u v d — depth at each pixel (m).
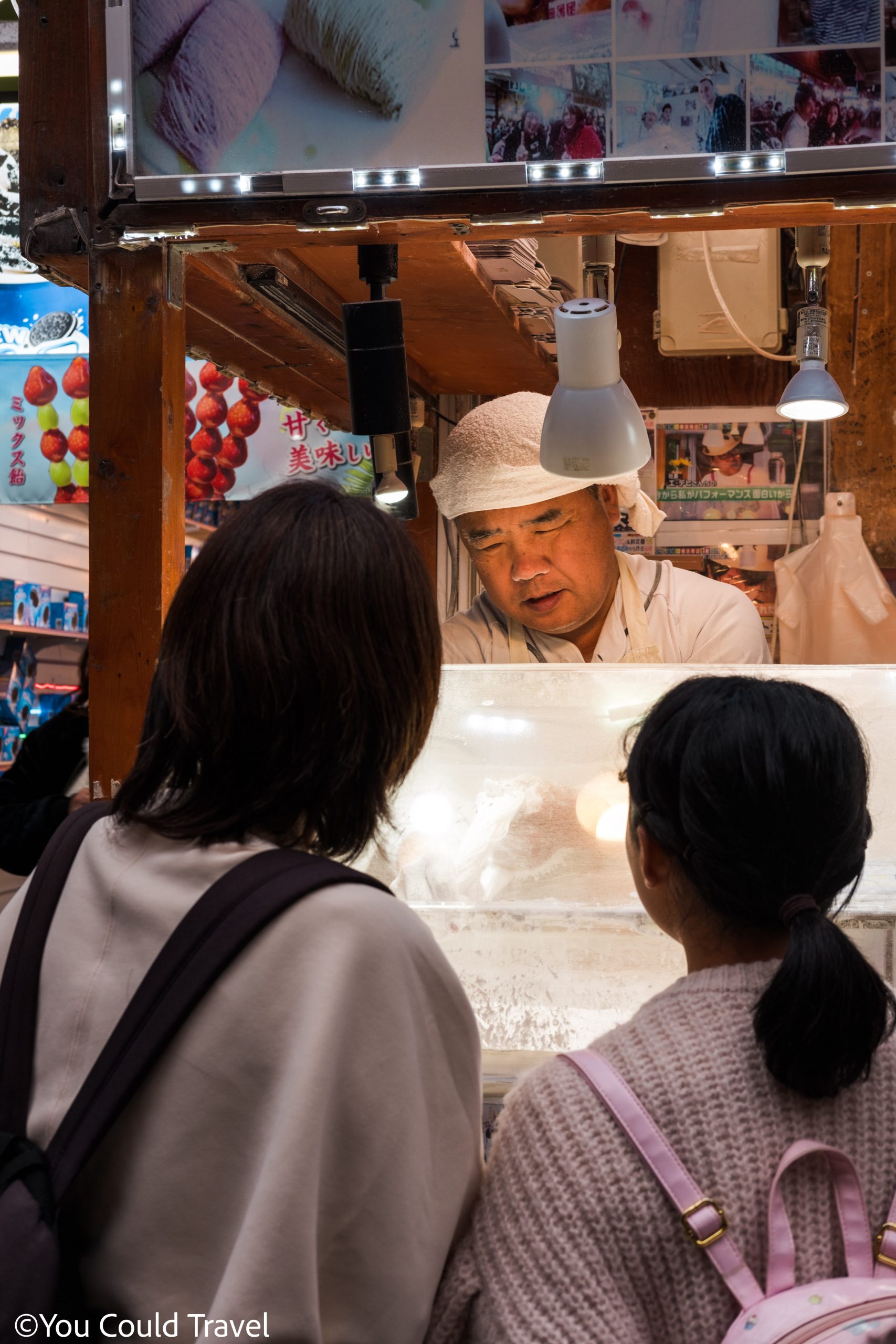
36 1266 0.69
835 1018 0.77
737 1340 0.71
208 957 0.75
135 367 1.63
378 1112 0.74
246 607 0.81
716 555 3.05
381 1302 0.74
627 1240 0.76
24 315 3.52
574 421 1.70
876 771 1.44
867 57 1.45
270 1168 0.70
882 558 2.99
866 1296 0.71
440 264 1.94
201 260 1.76
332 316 2.21
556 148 1.50
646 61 1.48
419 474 3.04
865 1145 0.79
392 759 0.86
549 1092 0.81
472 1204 0.84
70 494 3.53
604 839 1.44
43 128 1.66
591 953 1.33
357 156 1.53
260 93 1.54
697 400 3.06
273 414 3.58
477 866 1.42
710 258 2.88
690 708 0.86
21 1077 0.78
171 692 0.83
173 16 1.55
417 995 0.79
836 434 3.01
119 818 0.86
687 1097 0.79
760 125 1.47
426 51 1.51
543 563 2.06
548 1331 0.74
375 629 0.84
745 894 0.83
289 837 0.84
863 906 1.27
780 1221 0.75
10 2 3.10
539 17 1.49
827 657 2.79
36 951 0.83
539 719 1.56
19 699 4.21
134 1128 0.75
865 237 2.97
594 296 2.30
